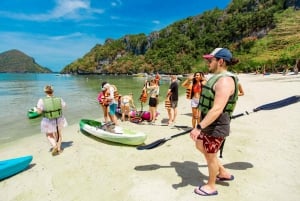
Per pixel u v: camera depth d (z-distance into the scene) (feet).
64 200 14.34
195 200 13.35
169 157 19.81
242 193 13.89
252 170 16.70
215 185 14.76
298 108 37.35
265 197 13.47
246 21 387.34
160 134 27.43
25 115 42.91
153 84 33.19
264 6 433.07
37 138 28.09
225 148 20.97
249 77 150.51
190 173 16.76
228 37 419.54
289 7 353.51
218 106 10.61
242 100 50.37
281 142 22.13
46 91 20.25
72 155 21.13
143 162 19.02
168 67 442.91
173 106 31.60
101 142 24.73
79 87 125.70
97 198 14.29
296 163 17.56
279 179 15.39
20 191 15.71
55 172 17.95
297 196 13.48
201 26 540.93
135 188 15.06
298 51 224.94
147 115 34.42
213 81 11.19
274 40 301.63
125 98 35.06
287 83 88.28
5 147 25.08
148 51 601.21
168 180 15.84
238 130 26.48
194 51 460.14
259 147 21.07
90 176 17.06
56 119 20.76
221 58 11.31
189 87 27.73
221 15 524.11
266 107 16.72
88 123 30.17
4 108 51.47
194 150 21.26
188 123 32.81
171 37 574.56
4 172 17.35
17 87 132.57
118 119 36.14
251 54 297.53
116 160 19.65
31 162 20.02
